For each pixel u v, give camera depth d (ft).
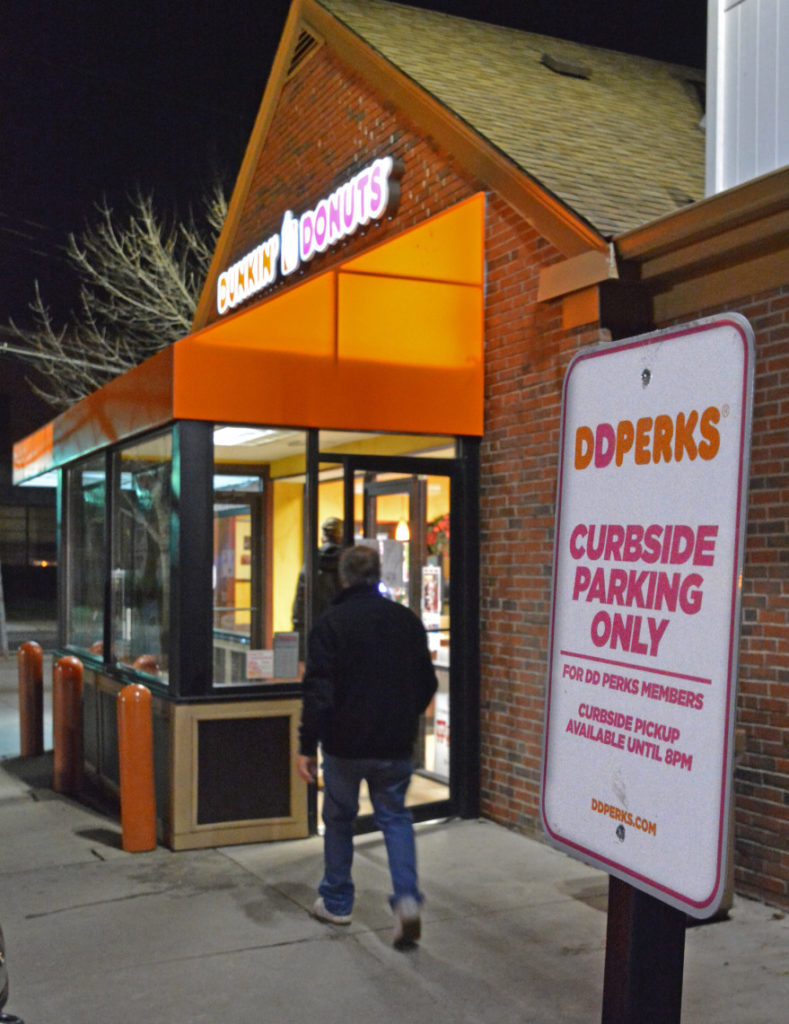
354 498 23.90
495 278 24.14
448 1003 14.47
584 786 8.34
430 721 25.40
